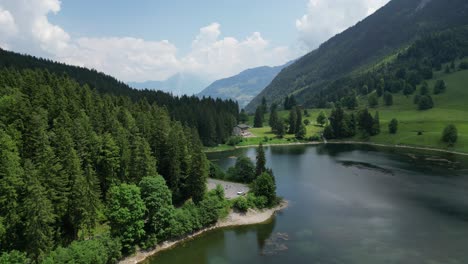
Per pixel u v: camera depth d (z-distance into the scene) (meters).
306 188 110.06
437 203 92.69
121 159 78.44
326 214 85.44
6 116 70.81
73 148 68.62
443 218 81.50
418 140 190.88
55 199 57.50
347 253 63.91
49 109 86.44
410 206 90.56
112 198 64.00
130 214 62.22
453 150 169.88
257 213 84.19
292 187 111.50
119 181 75.56
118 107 118.69
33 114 72.62
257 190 90.69
